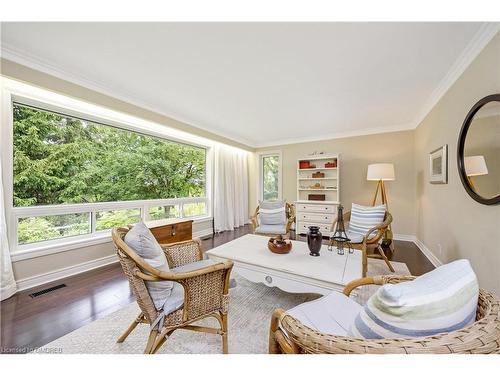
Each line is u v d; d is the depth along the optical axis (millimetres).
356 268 1629
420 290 600
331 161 4531
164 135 3668
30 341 1372
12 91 2020
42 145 2359
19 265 2045
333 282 1423
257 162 5539
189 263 1651
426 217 3098
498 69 1460
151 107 2982
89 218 2711
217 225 4598
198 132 3891
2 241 1885
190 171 4430
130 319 1601
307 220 4277
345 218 3299
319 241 1879
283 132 4473
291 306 1779
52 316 1639
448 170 2266
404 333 601
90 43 1702
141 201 3367
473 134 1725
